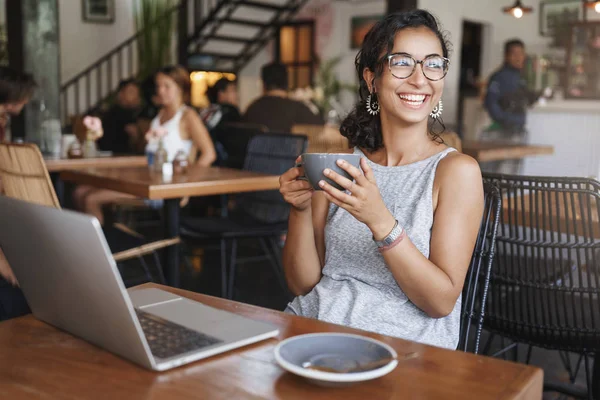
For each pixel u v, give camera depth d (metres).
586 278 1.76
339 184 1.09
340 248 1.46
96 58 9.50
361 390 0.82
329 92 9.50
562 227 1.76
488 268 1.55
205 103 9.42
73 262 0.87
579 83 4.68
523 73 4.90
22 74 3.36
